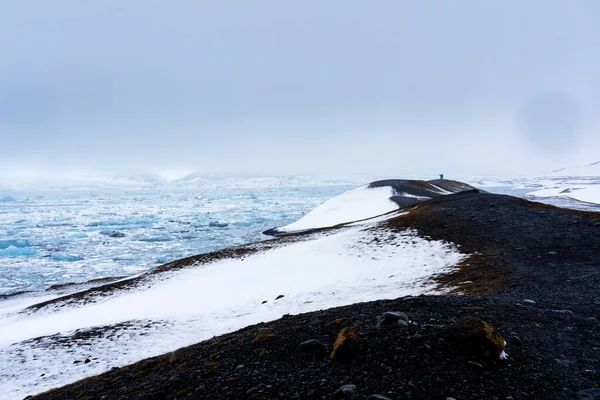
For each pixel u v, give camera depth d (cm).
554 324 696
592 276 1145
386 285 1633
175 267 2994
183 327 1488
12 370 1215
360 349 564
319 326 720
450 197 3806
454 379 479
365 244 2492
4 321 2248
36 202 17362
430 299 877
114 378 740
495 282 1251
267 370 554
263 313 1498
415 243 2288
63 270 4359
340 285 1794
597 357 560
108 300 2316
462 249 1977
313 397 456
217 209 11819
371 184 7438
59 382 1055
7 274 4200
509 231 2150
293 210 10912
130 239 6384
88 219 9844
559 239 1798
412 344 563
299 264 2347
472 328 556
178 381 568
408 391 452
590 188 12050
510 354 555
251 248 3275
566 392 460
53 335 1596
